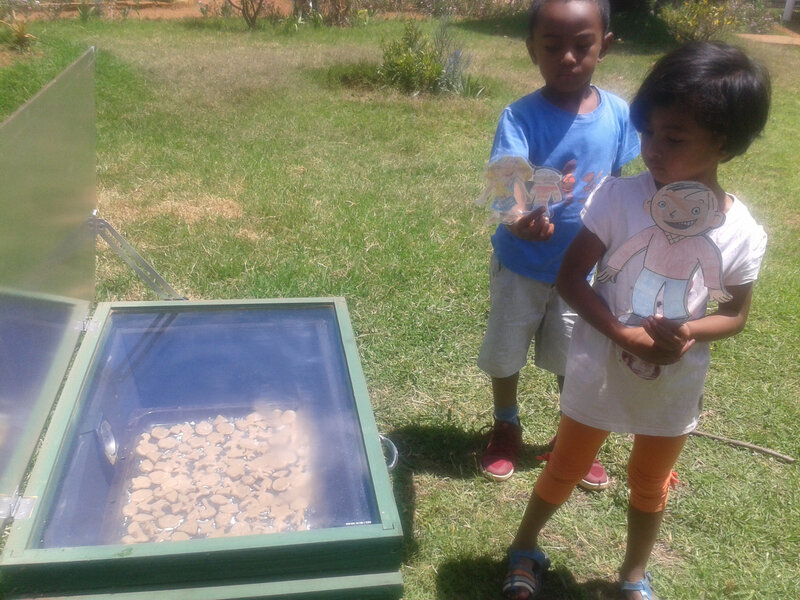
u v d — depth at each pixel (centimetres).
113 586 119
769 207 497
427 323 316
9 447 132
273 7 1307
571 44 189
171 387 189
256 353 190
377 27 1280
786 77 1016
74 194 185
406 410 265
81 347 171
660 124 142
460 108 711
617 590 199
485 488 231
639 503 182
